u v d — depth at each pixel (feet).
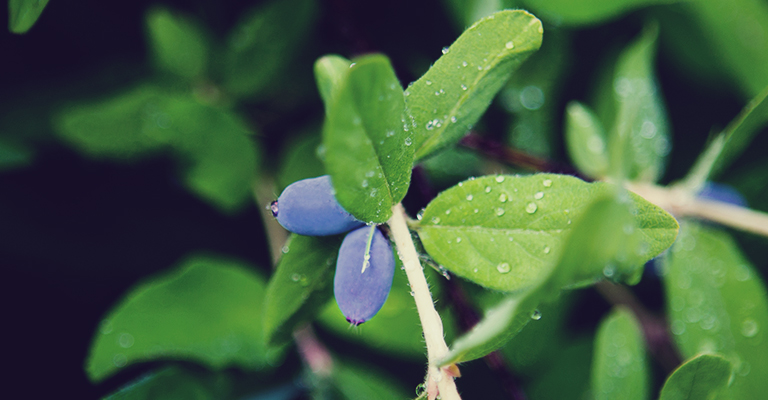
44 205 1.53
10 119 1.49
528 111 1.50
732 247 1.39
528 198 1.17
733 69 1.49
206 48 1.56
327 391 1.43
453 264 1.18
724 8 1.47
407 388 1.45
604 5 1.42
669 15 1.48
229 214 1.55
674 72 1.56
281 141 1.62
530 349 1.43
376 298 1.16
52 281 1.49
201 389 1.38
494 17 1.18
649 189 1.41
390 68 1.09
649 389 1.46
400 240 1.17
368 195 1.13
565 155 1.51
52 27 1.52
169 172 1.57
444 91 1.19
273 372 1.44
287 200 1.17
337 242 1.21
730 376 1.17
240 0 1.58
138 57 1.59
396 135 1.12
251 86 1.58
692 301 1.38
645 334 1.46
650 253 1.15
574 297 1.44
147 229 1.56
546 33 1.47
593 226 1.03
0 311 1.47
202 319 1.38
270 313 1.22
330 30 1.52
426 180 1.30
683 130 1.56
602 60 1.51
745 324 1.37
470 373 1.43
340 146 1.10
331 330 1.45
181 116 1.45
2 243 1.48
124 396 1.34
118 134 1.46
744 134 1.37
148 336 1.36
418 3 1.52
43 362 1.48
